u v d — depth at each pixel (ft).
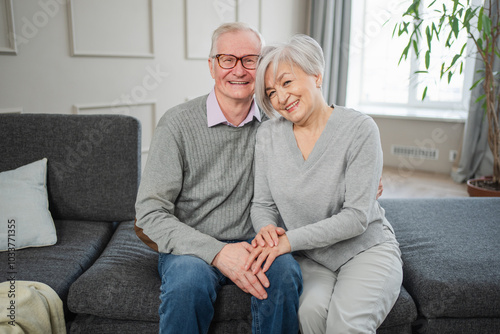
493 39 8.25
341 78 14.35
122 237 5.69
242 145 4.86
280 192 4.63
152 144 4.77
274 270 4.10
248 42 4.61
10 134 6.01
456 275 4.61
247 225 5.03
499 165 9.27
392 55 14.83
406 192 11.96
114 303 4.34
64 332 4.39
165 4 10.75
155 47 10.74
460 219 6.10
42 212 5.56
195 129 4.70
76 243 5.51
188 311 3.90
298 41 4.43
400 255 4.93
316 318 4.13
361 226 4.31
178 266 4.14
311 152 4.54
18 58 8.32
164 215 4.48
